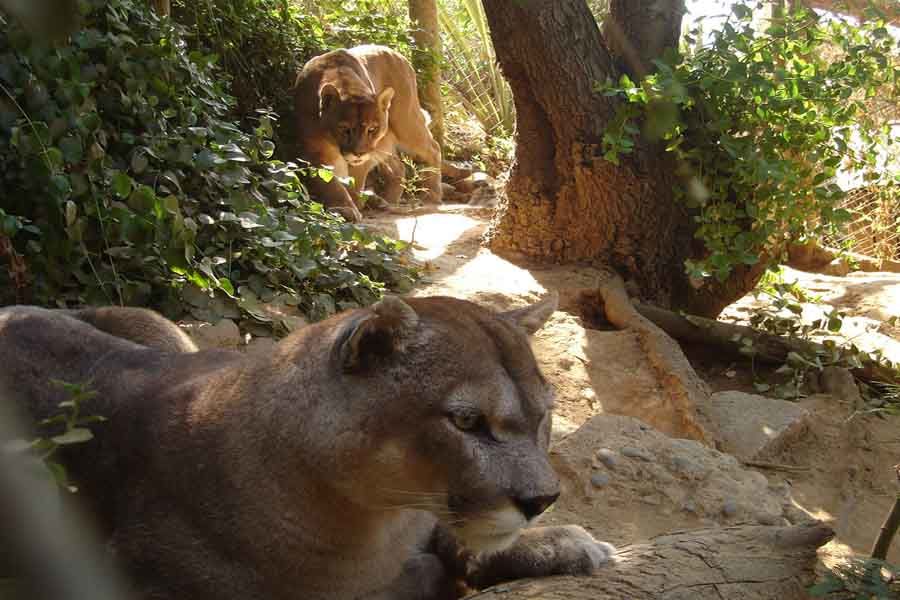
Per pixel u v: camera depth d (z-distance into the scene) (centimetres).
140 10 593
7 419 285
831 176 648
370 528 264
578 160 683
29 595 271
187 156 556
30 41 456
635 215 691
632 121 664
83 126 490
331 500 256
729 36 620
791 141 632
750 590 281
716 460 428
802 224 677
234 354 328
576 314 650
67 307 483
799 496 476
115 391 299
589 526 377
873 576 293
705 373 651
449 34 1426
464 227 831
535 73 668
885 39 650
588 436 434
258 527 259
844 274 902
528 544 290
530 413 249
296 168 659
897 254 922
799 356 612
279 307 552
